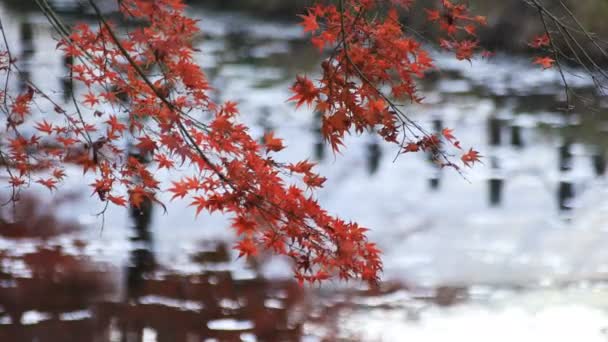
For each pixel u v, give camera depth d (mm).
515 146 23188
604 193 19250
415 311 12719
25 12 39719
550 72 29906
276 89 29438
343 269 5734
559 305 13047
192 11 45594
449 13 5602
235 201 5535
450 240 16109
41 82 24656
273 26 43031
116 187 17938
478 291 13633
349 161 21281
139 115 5824
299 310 12625
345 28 5461
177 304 12703
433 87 30172
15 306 12344
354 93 5418
